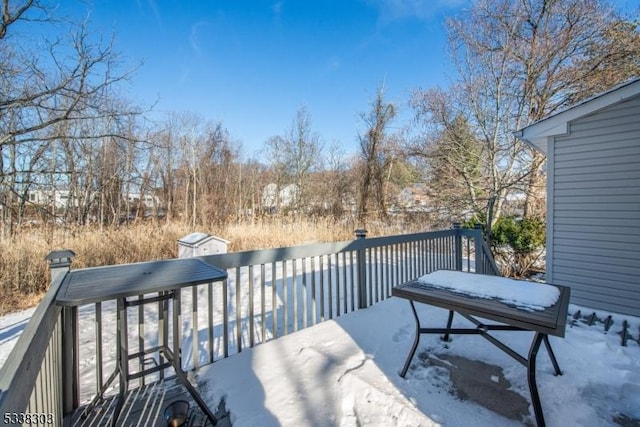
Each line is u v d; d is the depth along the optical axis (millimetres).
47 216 8070
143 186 14180
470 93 9961
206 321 3732
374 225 12391
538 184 8766
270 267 6812
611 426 1633
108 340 3191
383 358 2363
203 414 1809
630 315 3449
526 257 7219
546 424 1646
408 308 3490
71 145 10148
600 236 3697
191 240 6781
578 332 2896
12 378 809
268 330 3307
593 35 8664
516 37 9469
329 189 17594
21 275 5516
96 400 1830
